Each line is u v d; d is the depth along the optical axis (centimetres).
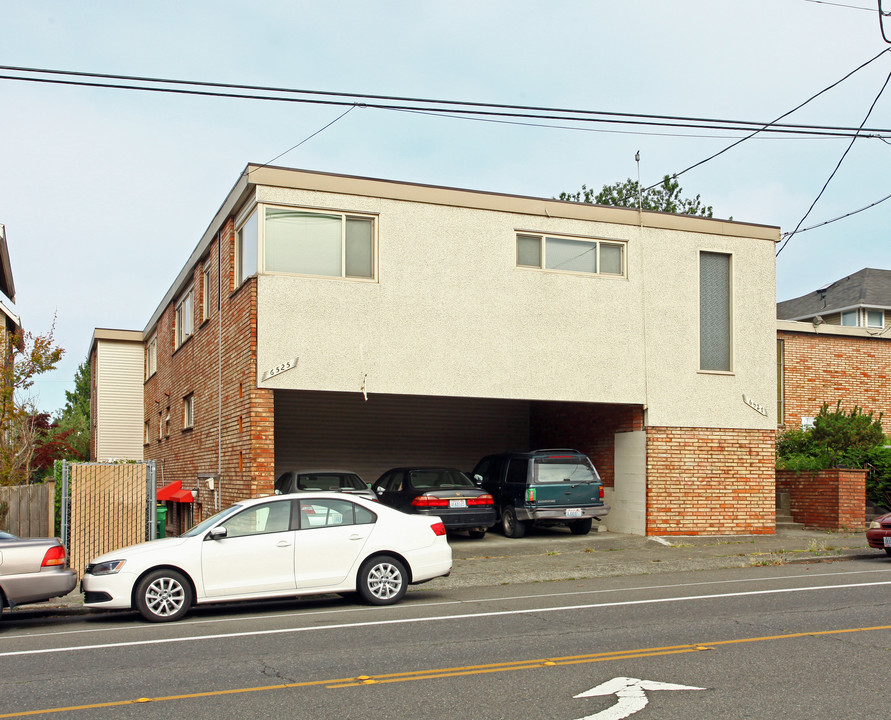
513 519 1867
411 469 1853
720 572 1465
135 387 3531
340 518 1158
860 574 1373
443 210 1784
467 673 755
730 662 784
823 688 696
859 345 2788
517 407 2473
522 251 1858
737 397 1989
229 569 1092
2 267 2688
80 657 857
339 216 1711
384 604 1155
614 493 2003
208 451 2045
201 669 789
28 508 1630
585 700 668
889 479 2164
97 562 1088
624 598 1173
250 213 1720
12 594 1062
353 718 630
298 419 2266
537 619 1016
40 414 3134
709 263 2020
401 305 1733
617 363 1897
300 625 1012
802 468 2155
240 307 1739
